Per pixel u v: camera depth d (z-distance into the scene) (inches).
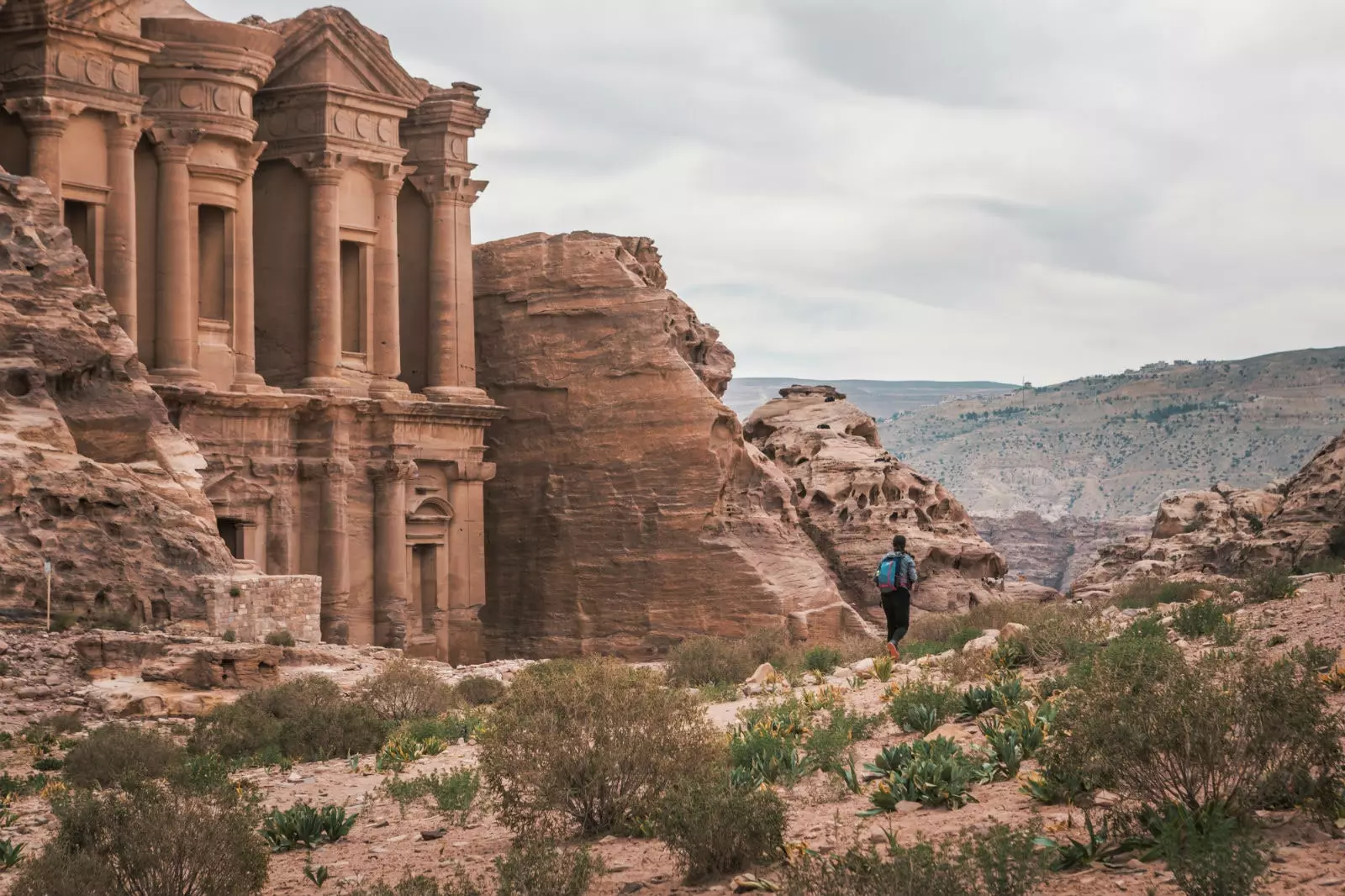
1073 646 662.5
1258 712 327.9
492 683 1135.6
